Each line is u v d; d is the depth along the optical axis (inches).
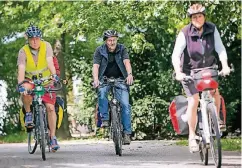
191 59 746.8
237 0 1350.9
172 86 1940.2
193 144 743.7
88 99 1964.8
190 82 731.4
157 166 774.5
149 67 1966.0
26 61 912.3
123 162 834.2
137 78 1958.7
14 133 2294.5
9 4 2121.1
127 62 954.7
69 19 1937.7
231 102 1958.7
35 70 916.0
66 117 2095.2
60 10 1979.6
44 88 890.1
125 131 935.0
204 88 703.1
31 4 2005.4
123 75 959.0
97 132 1920.5
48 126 928.3
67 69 2309.3
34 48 911.0
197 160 855.1
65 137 2071.9
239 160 850.8
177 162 827.4
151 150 1101.1
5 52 2288.4
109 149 1147.9
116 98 938.7
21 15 2148.1
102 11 1833.2
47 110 912.9
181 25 1406.3
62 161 860.0
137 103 1897.1
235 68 1983.3
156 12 1534.2
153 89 1951.3
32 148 1037.8
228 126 1996.8
